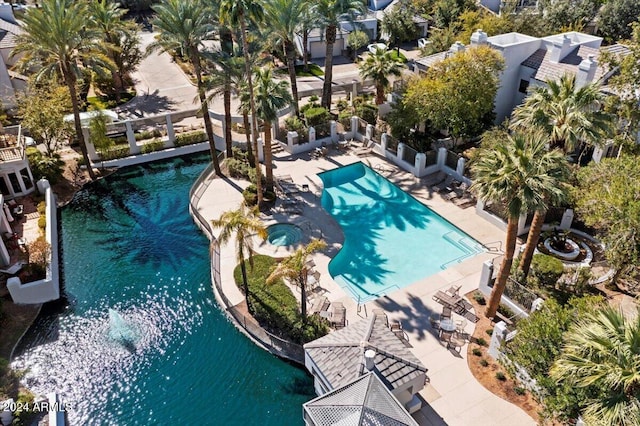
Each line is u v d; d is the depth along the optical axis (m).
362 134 41.72
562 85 24.00
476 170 21.78
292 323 23.72
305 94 50.25
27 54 39.19
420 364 19.27
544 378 17.00
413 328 23.91
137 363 23.39
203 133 42.28
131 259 30.03
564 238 28.42
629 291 25.31
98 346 24.31
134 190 37.31
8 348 24.16
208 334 24.73
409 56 62.81
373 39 66.31
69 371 23.05
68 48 33.16
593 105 29.69
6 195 34.53
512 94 40.31
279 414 20.83
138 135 41.69
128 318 25.89
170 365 23.20
